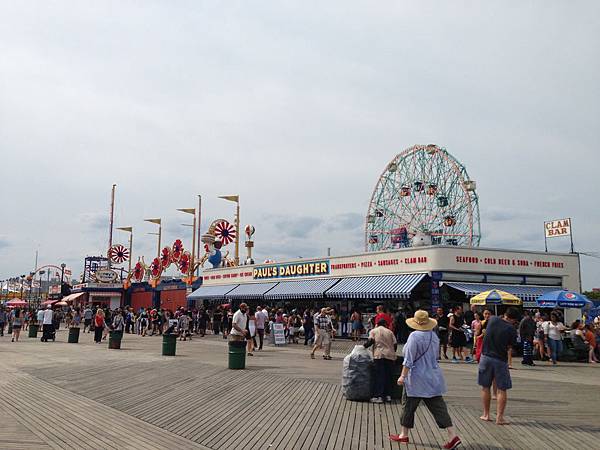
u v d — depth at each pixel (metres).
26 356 21.84
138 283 68.94
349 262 34.28
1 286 104.12
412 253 30.20
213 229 54.53
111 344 25.67
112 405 11.62
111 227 86.50
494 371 9.82
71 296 75.62
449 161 44.03
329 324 21.64
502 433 9.08
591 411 11.03
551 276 32.31
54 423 9.91
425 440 8.63
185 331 33.12
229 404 11.62
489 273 30.28
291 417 10.33
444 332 22.03
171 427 9.60
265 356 22.42
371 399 11.86
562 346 22.02
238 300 46.97
